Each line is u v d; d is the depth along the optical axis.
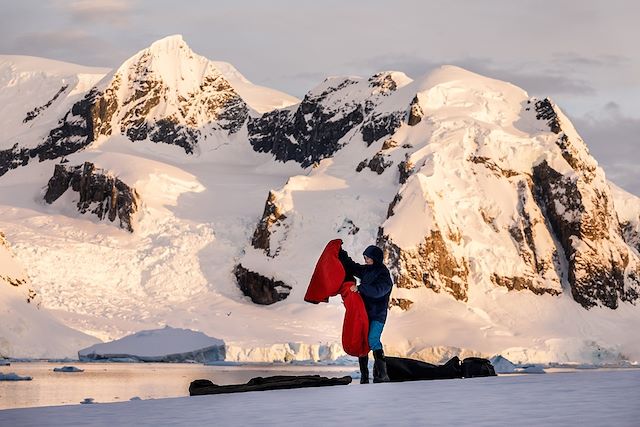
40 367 111.56
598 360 178.75
